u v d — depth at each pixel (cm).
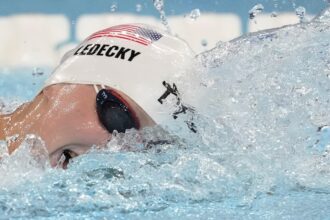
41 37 1329
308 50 430
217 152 369
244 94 405
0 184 317
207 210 278
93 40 418
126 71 394
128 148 384
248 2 1320
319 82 413
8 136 395
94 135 381
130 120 386
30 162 364
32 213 272
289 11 982
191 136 388
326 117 398
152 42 415
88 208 279
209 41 1284
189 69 409
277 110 398
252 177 330
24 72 1165
